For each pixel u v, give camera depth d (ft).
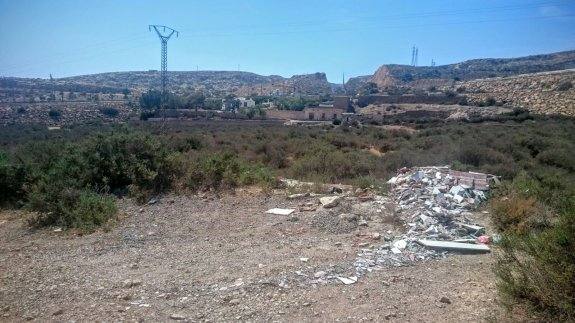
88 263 20.85
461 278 18.45
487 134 106.22
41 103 211.20
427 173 36.58
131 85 504.84
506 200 28.12
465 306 15.66
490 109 202.49
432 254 21.50
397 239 23.95
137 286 17.78
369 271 19.19
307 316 14.94
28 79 370.32
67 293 17.20
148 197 34.42
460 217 27.04
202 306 15.79
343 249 22.34
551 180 40.91
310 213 29.68
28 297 16.89
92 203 30.22
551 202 29.09
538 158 72.79
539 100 204.85
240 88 587.68
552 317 13.93
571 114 173.88
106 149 37.76
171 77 626.23
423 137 111.86
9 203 33.91
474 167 55.21
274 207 31.68
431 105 242.58
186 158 41.83
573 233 13.84
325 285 17.57
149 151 38.58
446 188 32.32
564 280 13.52
